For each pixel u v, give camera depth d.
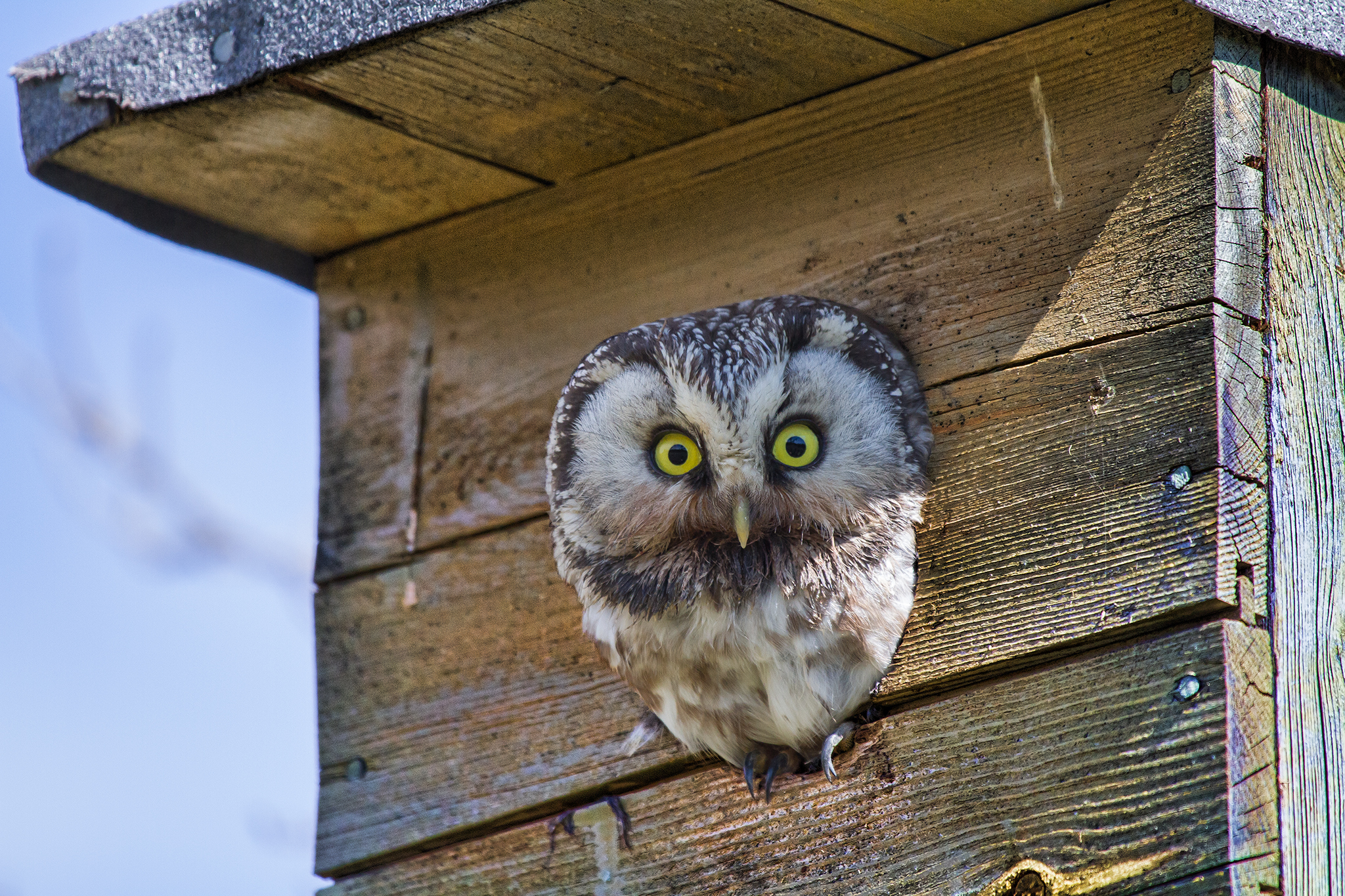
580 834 6.54
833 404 5.96
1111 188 5.88
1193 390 5.55
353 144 6.92
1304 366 5.77
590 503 6.23
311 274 8.00
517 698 6.86
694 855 6.22
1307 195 5.93
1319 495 5.67
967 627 5.78
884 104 6.44
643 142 6.92
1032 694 5.61
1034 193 6.06
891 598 5.88
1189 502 5.47
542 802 6.66
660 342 6.04
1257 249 5.71
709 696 6.00
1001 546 5.80
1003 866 5.50
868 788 5.89
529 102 6.56
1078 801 5.41
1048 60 6.08
